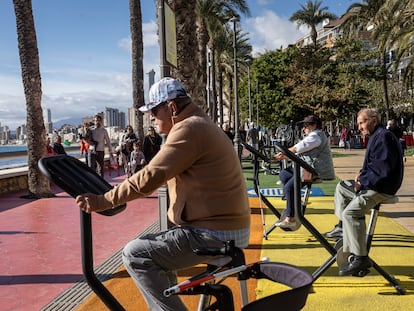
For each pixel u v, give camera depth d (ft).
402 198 32.24
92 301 14.15
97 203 7.96
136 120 68.44
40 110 38.86
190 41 29.71
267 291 14.26
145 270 8.31
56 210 32.45
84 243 8.21
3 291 15.58
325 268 14.38
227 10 102.78
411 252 18.37
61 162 8.49
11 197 39.73
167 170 7.89
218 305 7.29
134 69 68.33
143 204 34.58
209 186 8.27
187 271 16.39
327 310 12.77
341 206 16.57
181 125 8.16
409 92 148.46
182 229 8.40
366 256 14.25
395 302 13.26
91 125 46.16
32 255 20.30
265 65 156.87
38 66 38.70
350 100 131.95
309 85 139.54
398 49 72.84
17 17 37.83
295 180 13.34
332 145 144.15
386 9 80.74
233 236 8.39
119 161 59.52
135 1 67.77
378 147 14.33
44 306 14.08
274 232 22.27
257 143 73.77
